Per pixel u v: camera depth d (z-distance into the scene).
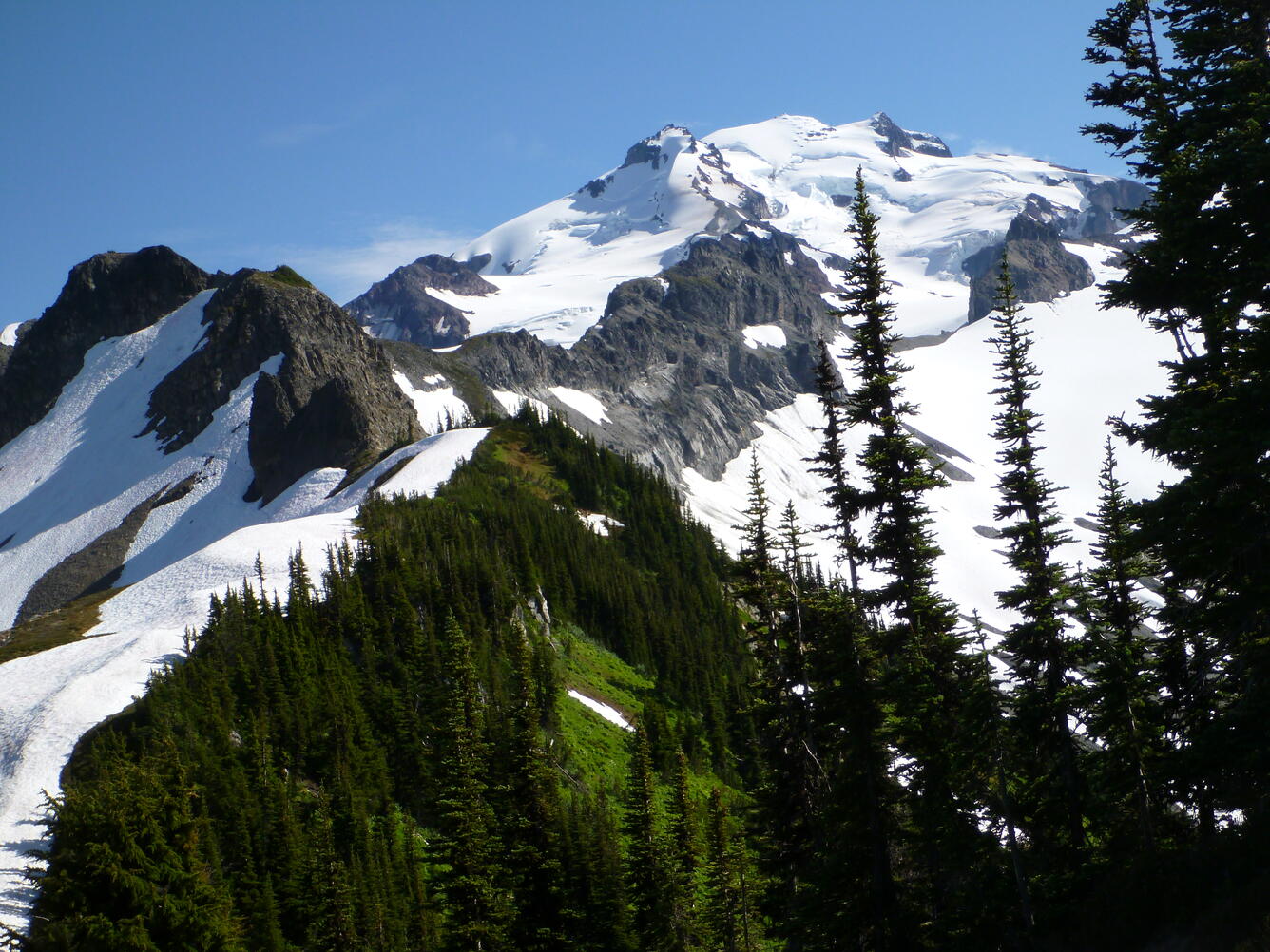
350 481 196.12
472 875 46.59
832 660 32.56
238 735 73.94
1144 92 33.75
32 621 115.88
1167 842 32.81
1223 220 29.03
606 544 134.75
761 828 36.97
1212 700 32.72
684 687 107.81
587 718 92.75
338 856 55.75
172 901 30.22
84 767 73.12
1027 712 33.69
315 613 91.94
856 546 33.94
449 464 155.00
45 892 29.80
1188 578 30.31
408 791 73.12
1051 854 33.84
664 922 50.97
